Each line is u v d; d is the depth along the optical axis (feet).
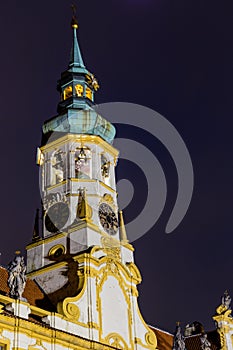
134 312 215.72
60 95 257.14
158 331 259.39
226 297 265.95
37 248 220.02
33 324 172.04
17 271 176.14
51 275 210.59
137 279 222.89
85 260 204.13
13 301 171.01
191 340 266.98
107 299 206.49
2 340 162.30
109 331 201.05
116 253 220.23
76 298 195.52
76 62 260.83
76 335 185.78
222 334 257.96
